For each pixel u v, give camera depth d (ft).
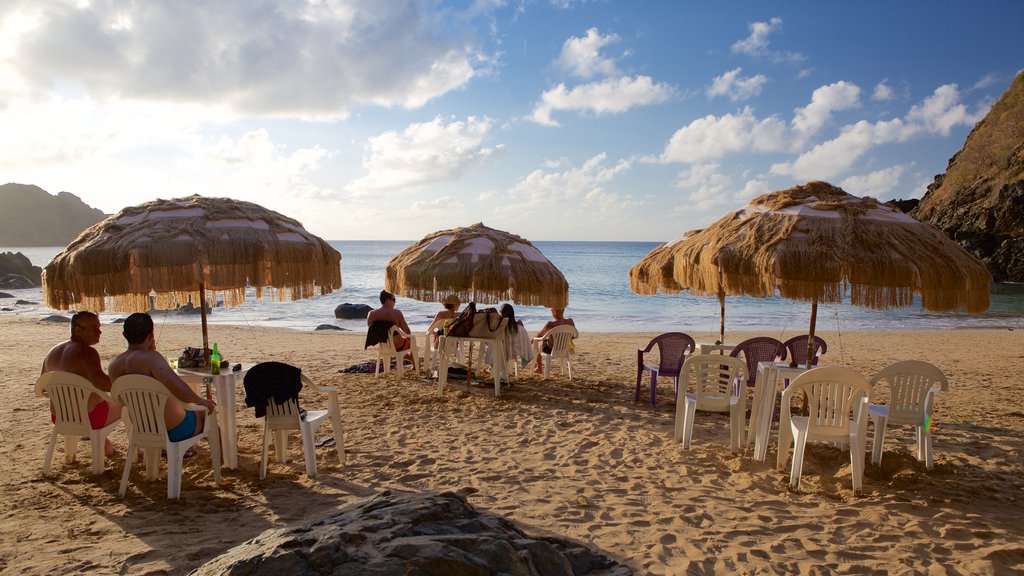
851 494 15.19
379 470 17.26
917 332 67.21
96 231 17.52
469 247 27.78
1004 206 175.83
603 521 13.62
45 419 23.21
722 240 19.86
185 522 13.37
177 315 84.69
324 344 51.72
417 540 8.94
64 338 53.78
